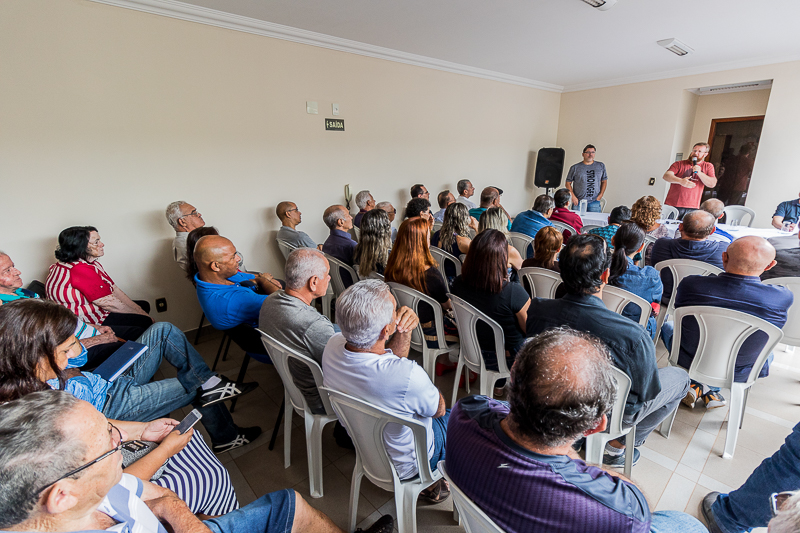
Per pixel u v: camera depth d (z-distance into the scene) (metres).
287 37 3.20
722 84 4.64
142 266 2.86
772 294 1.56
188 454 1.19
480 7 2.76
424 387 1.11
